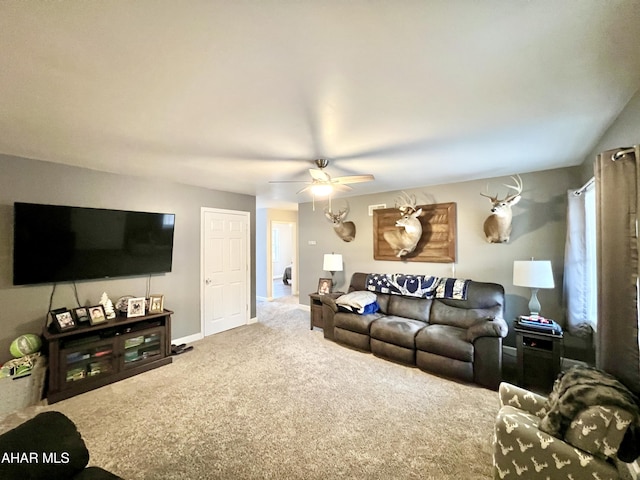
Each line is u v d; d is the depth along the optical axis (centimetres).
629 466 172
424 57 134
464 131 224
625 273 156
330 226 566
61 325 274
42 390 261
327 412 241
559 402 151
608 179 164
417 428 220
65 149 260
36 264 281
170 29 113
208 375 311
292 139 237
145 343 327
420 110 188
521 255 363
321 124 207
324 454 193
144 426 223
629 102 178
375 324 363
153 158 289
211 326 456
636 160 148
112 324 299
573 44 125
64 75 145
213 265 461
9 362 256
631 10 104
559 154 285
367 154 279
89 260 317
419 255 442
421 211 412
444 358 303
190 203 429
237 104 177
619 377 158
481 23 112
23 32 112
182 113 189
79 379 277
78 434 128
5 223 273
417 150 269
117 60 133
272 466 183
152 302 345
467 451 196
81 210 310
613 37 120
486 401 259
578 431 138
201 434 213
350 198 533
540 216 350
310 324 500
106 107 180
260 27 113
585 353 318
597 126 216
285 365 336
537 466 146
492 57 134
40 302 291
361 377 305
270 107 181
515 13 107
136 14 105
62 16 105
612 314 162
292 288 823
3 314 271
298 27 113
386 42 123
